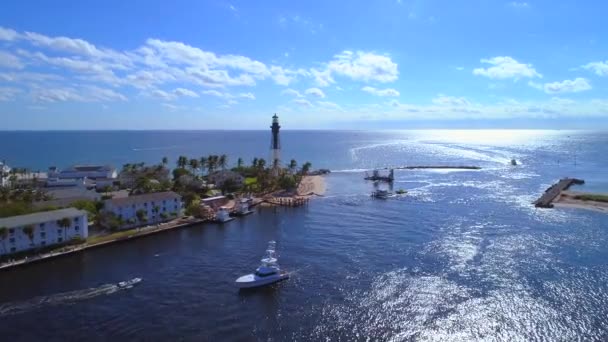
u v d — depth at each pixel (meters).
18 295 85.31
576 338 67.62
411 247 116.44
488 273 95.56
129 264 104.88
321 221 153.38
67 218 116.56
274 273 92.88
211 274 97.50
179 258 109.56
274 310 78.69
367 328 71.62
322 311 78.06
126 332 70.50
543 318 74.19
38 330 71.06
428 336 68.81
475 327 71.50
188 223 146.75
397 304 80.50
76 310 78.56
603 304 79.12
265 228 143.50
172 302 82.19
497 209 170.62
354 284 90.38
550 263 101.81
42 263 105.38
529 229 135.88
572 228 136.88
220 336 69.19
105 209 140.75
